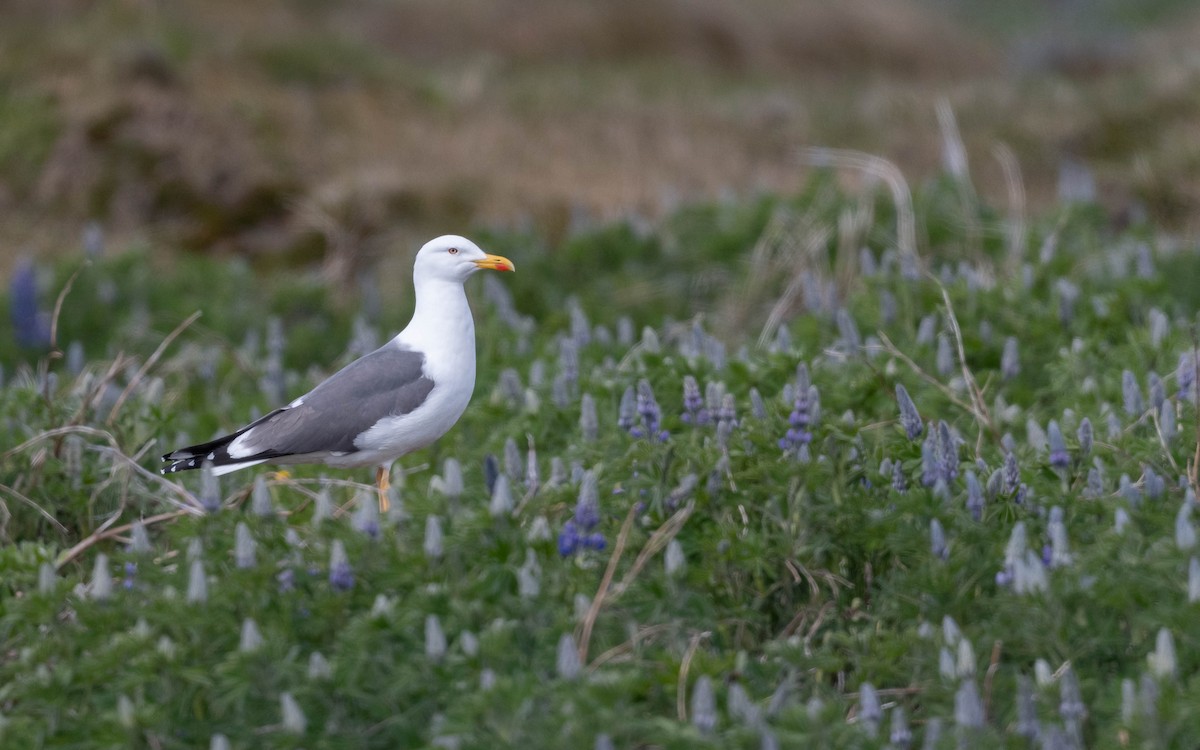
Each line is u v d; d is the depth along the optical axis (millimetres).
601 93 30953
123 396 10648
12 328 16156
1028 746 6402
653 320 16281
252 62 27438
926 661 7191
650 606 7438
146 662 6715
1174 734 6242
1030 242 15422
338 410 9516
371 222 21359
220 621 7039
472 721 6363
